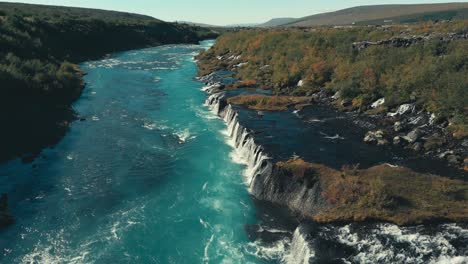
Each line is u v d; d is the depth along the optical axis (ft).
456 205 90.27
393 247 79.87
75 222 99.60
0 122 146.82
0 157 130.21
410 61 172.45
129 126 168.55
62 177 122.11
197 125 171.73
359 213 90.07
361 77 179.01
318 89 196.13
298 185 106.01
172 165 132.05
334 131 143.84
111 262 85.87
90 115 182.09
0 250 88.38
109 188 116.57
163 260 87.04
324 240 83.41
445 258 75.97
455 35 177.37
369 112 160.25
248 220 100.83
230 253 88.89
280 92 204.85
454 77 144.77
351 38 230.27
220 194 113.60
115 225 98.89
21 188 114.52
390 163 114.62
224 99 190.19
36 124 157.07
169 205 108.27
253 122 153.28
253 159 128.67
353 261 78.38
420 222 85.40
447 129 131.13
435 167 111.55
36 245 90.53
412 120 143.95
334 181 101.91
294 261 85.05
